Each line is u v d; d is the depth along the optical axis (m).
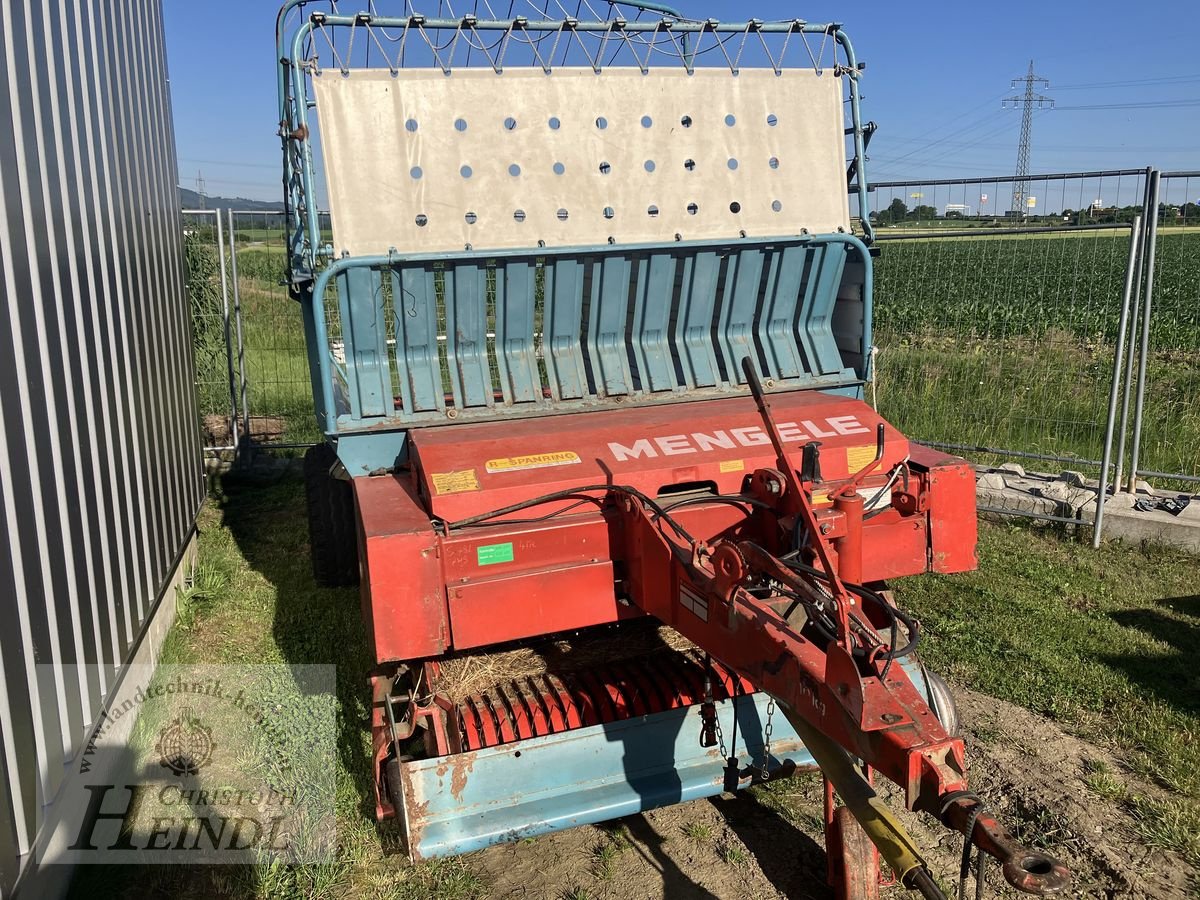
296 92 3.68
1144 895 3.40
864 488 3.84
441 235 3.82
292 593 6.29
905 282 10.96
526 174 3.92
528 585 3.38
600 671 3.96
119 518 4.54
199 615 5.93
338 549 5.84
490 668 4.03
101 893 3.47
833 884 3.29
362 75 3.68
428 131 3.78
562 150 3.96
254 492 8.87
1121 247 12.33
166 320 6.24
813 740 2.79
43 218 3.68
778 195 4.30
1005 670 5.05
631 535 3.44
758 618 2.73
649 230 4.10
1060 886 1.87
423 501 3.52
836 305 4.66
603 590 3.51
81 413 4.03
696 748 3.58
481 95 3.84
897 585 6.23
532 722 3.60
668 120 4.11
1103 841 3.69
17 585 3.06
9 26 3.39
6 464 3.05
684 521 3.55
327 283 3.92
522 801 3.34
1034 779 4.10
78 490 3.88
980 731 4.48
